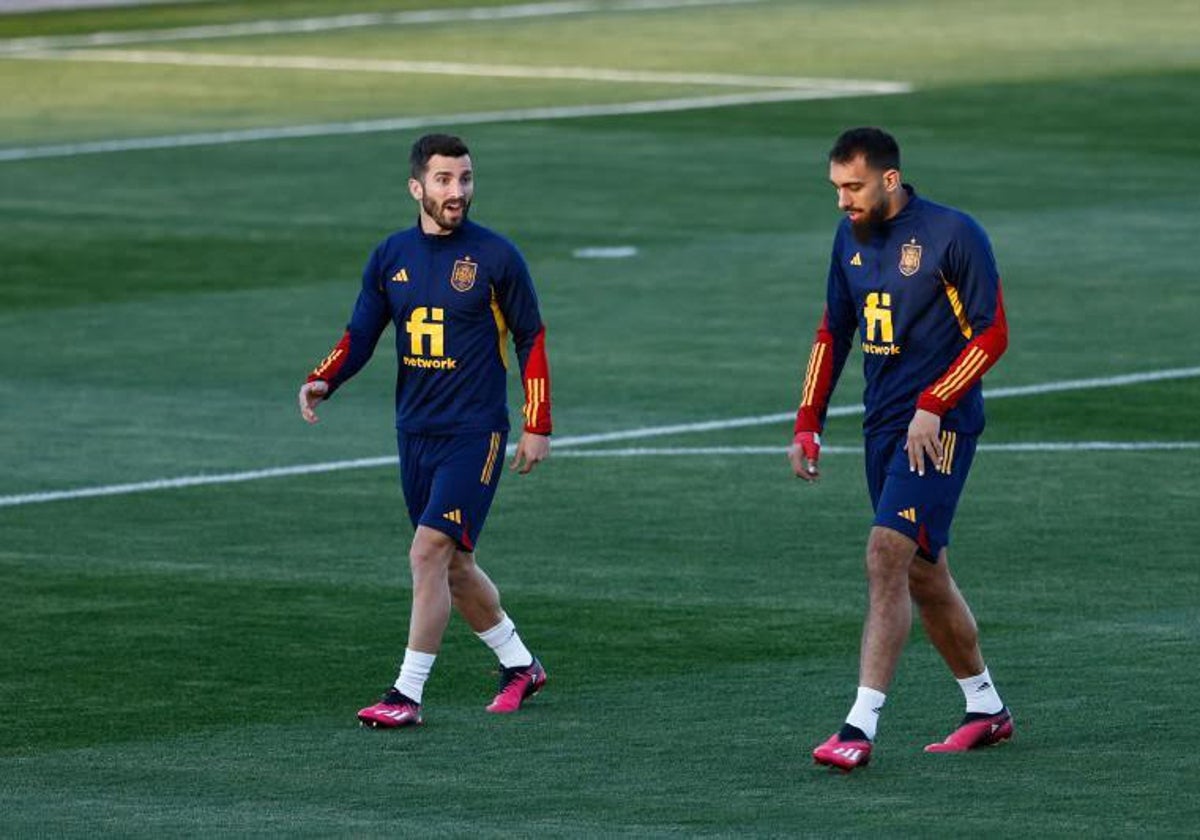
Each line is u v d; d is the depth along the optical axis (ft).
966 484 159.94
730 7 525.34
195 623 129.59
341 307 228.02
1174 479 161.27
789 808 96.63
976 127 344.49
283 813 96.89
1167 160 314.96
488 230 113.29
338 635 127.13
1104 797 97.55
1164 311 222.89
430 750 106.42
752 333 214.90
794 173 307.58
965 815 95.35
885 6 519.60
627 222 273.54
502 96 383.45
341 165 316.19
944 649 105.50
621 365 201.98
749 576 138.51
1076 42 448.65
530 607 132.05
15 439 177.47
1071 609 130.00
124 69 426.51
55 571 141.28
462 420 113.09
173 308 228.22
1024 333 213.46
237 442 176.24
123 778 102.42
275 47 459.32
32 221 276.82
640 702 113.91
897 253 103.96
